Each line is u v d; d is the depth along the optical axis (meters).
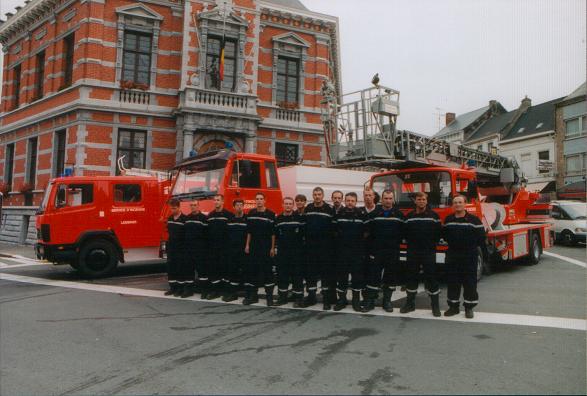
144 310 6.86
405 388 3.79
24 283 9.54
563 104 34.12
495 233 9.56
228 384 3.88
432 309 6.48
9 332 5.57
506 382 3.92
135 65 18.25
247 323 6.04
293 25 21.25
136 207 10.78
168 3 18.58
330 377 4.04
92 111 17.22
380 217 6.77
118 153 17.72
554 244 19.05
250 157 9.65
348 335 5.42
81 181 10.33
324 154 21.44
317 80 21.59
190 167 10.12
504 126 41.22
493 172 12.66
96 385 3.88
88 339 5.27
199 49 18.28
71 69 19.00
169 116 18.25
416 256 6.59
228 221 7.64
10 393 3.71
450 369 4.23
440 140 11.23
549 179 34.72
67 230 10.05
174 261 8.03
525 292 8.15
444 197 8.89
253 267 7.34
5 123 23.56
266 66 20.53
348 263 6.80
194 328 5.77
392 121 10.27
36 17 21.17
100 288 8.90
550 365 4.34
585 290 8.34
